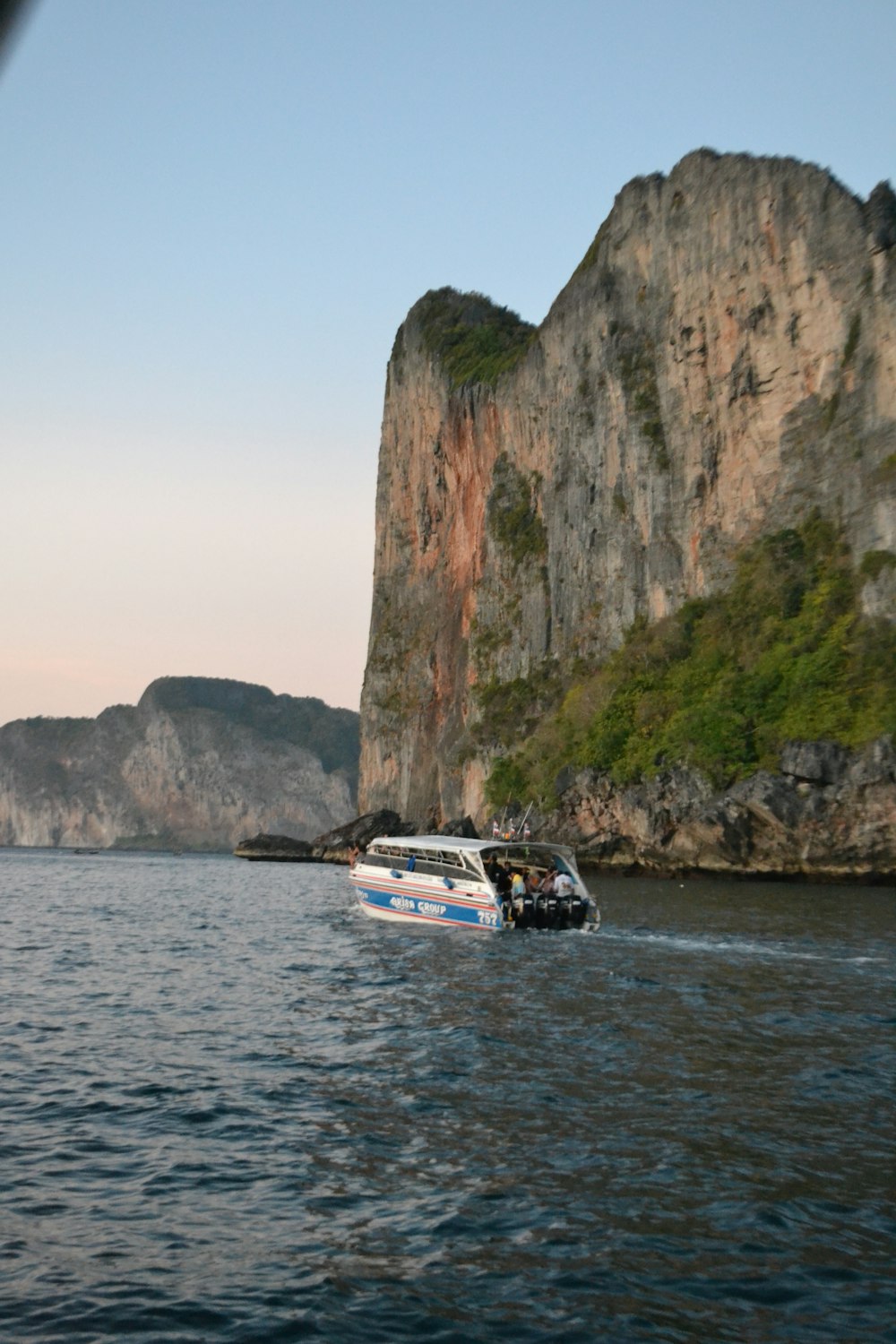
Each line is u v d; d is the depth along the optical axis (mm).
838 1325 9047
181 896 58594
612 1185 11875
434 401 132250
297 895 59125
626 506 100062
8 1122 13969
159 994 23297
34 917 44031
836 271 82562
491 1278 9812
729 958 28250
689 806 71812
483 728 107250
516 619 111312
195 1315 9141
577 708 89750
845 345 81688
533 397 114625
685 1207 11289
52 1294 9469
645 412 99000
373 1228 10812
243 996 22875
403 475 138250
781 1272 9914
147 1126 13836
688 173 96875
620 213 105562
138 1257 10195
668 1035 18766
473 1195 11602
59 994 23328
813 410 83500
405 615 135250
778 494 84625
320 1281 9734
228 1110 14477
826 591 75875
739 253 90000
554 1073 16266
